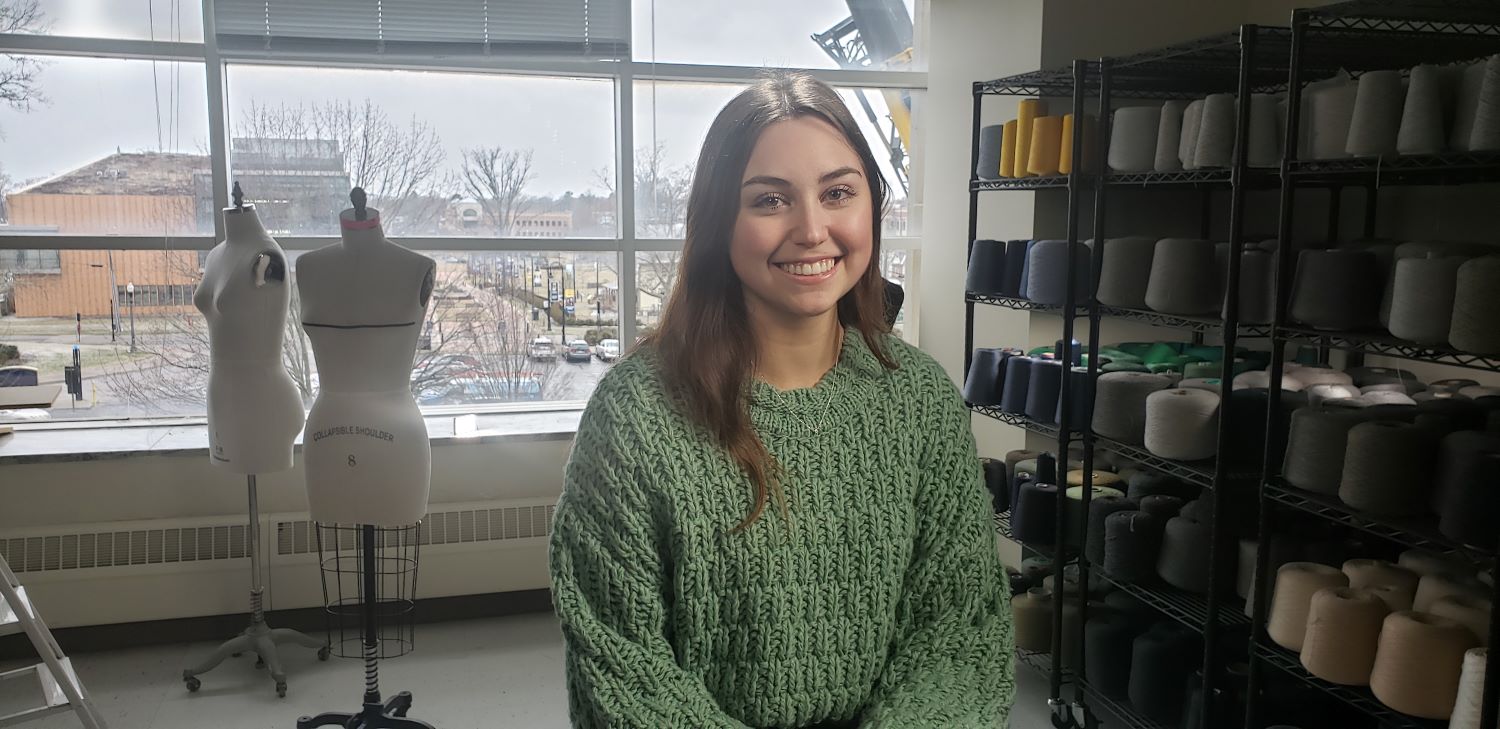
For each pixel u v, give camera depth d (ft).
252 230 9.31
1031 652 9.43
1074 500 8.57
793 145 3.10
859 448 3.29
